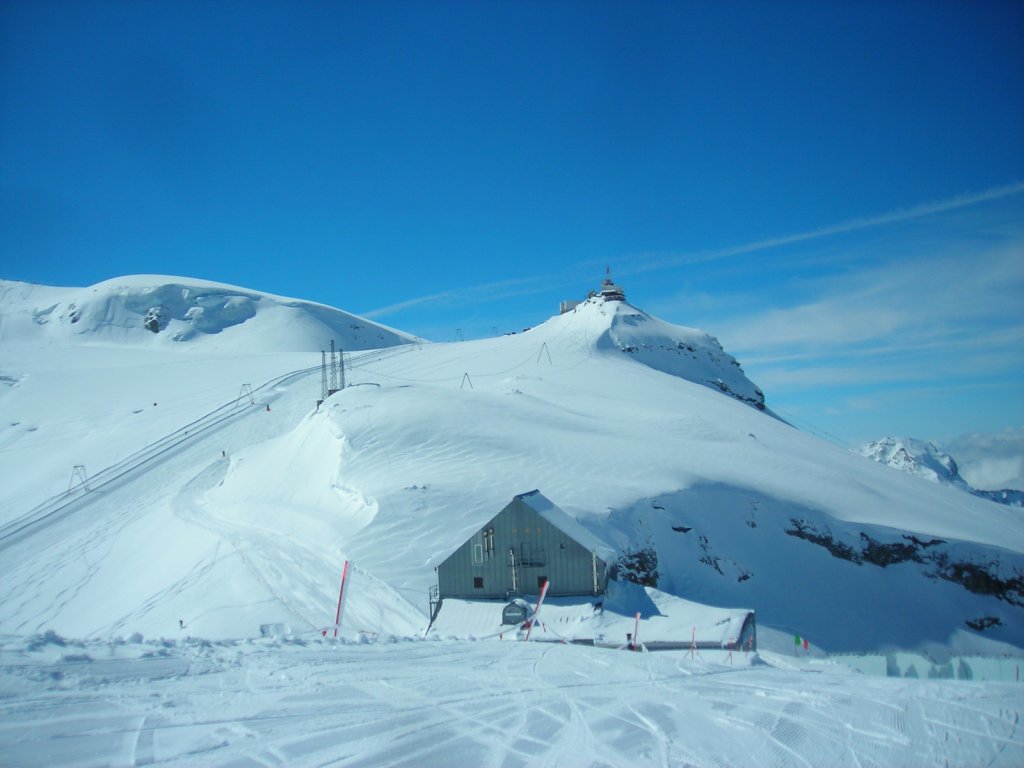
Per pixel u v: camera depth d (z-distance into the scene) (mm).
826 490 56875
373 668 12133
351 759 7820
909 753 8500
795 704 10570
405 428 54188
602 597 28797
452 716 9562
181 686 10070
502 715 9703
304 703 9703
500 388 82688
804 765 8086
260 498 53094
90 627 32844
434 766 7754
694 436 66562
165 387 111875
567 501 41875
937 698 10969
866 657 19141
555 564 29531
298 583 32156
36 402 107688
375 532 37812
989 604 46719
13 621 37562
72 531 55031
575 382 94188
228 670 11234
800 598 42531
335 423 56438
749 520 47531
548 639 24578
